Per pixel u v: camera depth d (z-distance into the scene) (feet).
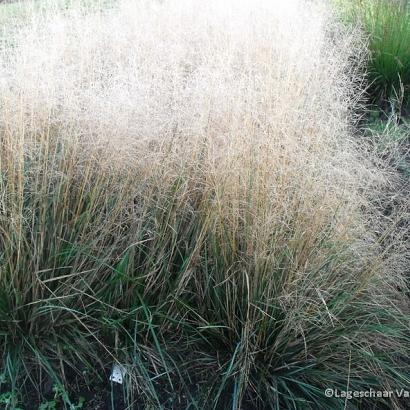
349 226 9.30
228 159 8.95
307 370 8.73
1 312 8.45
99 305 8.96
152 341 8.98
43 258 8.86
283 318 8.74
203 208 9.33
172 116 9.91
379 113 15.35
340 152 10.16
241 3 16.08
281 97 10.30
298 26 14.32
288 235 9.09
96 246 9.09
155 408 8.32
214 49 13.56
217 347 9.07
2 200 8.54
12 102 9.18
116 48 13.39
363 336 8.99
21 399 8.20
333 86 12.05
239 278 8.96
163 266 9.06
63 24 13.42
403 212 10.09
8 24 15.31
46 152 9.01
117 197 9.44
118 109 9.35
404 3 16.66
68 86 10.16
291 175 9.32
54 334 8.65
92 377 8.58
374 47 15.87
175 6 16.93
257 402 8.50
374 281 9.52
